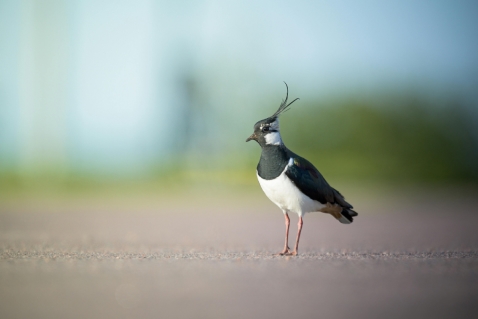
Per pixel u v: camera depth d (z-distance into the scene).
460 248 12.20
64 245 12.52
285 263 9.52
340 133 37.94
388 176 37.75
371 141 38.06
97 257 10.34
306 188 11.00
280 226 18.25
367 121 38.03
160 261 9.78
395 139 38.22
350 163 37.78
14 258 10.12
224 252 11.34
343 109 38.09
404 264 9.37
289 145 37.78
